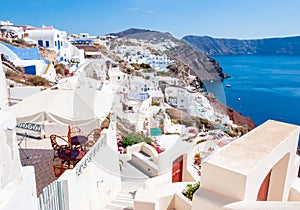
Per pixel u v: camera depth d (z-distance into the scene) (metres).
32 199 2.39
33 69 27.42
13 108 7.11
